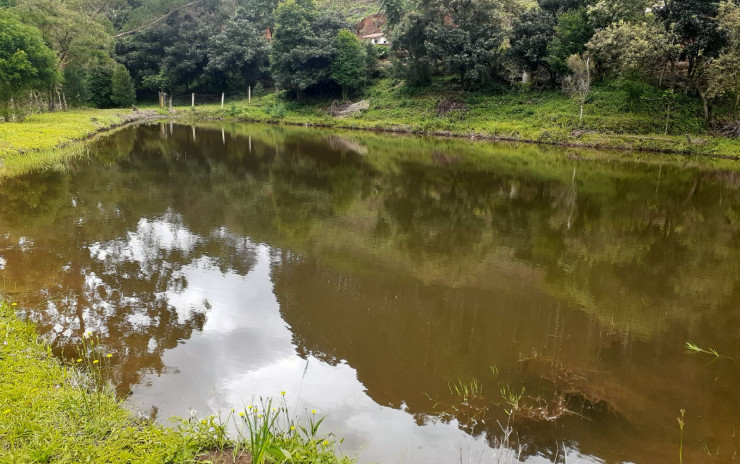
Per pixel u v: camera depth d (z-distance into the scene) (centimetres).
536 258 899
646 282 793
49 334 555
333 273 800
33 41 2703
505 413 453
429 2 3516
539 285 774
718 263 887
